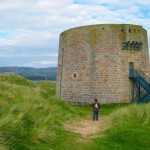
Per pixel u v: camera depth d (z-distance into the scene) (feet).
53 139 31.30
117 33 103.76
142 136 34.14
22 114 33.12
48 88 141.59
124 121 42.29
